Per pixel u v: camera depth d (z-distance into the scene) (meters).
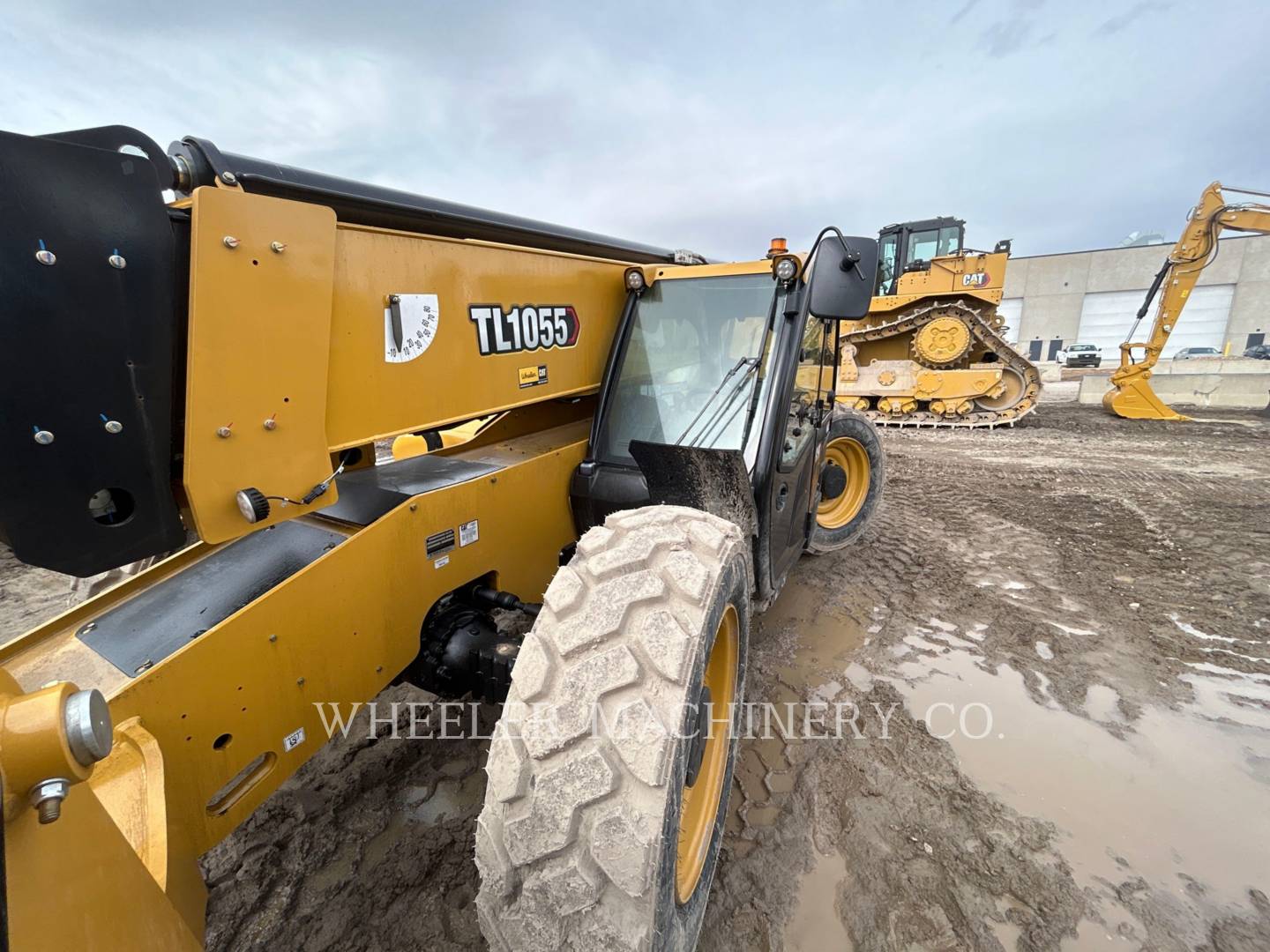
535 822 1.23
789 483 2.74
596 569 1.53
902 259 11.69
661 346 2.61
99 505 1.12
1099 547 4.64
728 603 1.62
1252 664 3.10
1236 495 5.90
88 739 0.70
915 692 2.91
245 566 1.61
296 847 2.04
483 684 1.89
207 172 1.30
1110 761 2.45
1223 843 2.07
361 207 1.67
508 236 2.20
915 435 10.03
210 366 1.21
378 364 1.62
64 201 0.98
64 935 0.72
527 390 2.19
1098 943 1.75
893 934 1.77
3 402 0.96
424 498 1.82
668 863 1.24
